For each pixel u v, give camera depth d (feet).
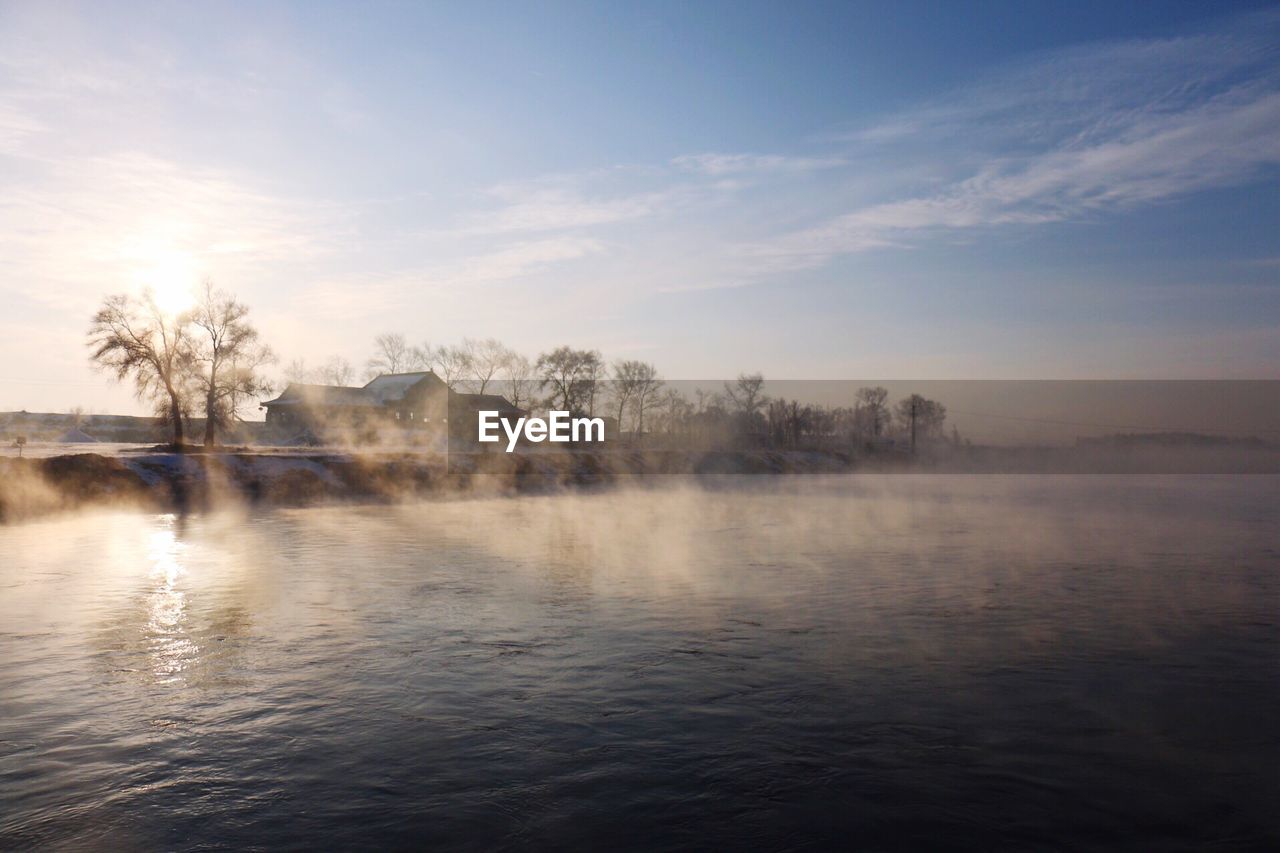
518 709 44.34
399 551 103.35
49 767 36.83
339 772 36.50
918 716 43.73
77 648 55.77
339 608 68.64
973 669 52.19
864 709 44.68
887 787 35.35
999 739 40.70
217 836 31.12
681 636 59.98
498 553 102.27
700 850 30.37
